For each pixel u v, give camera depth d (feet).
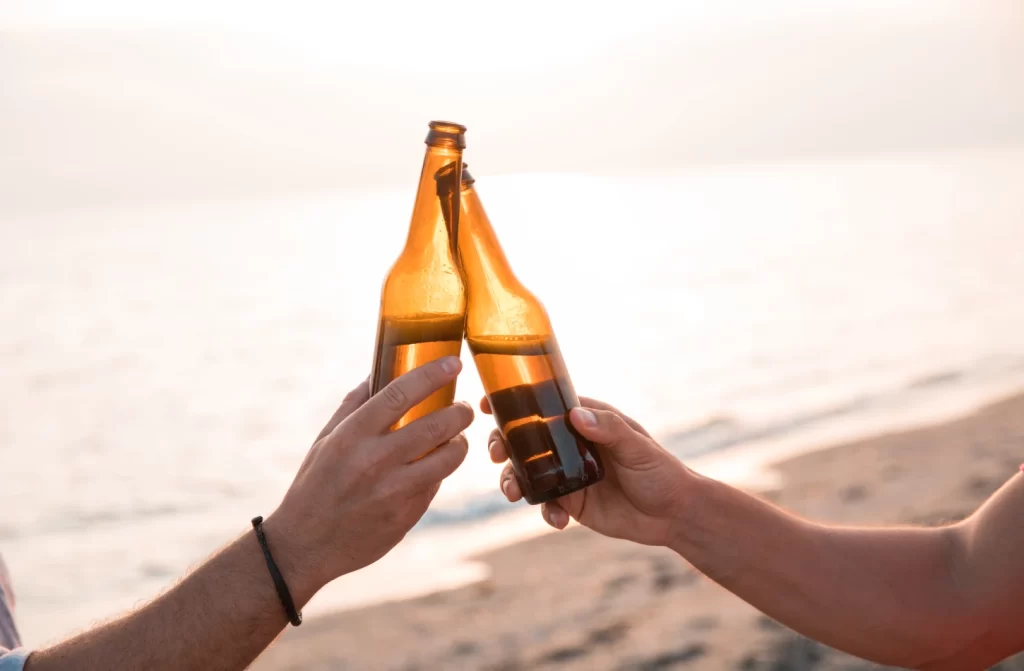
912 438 31.14
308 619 19.34
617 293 93.61
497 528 25.66
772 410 41.81
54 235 244.22
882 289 84.12
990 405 35.53
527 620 17.71
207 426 50.24
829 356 55.52
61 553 30.68
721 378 51.60
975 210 164.35
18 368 71.77
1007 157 403.54
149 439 47.88
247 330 86.38
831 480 26.86
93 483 39.65
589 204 251.80
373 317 91.97
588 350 63.36
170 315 97.91
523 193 315.17
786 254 118.01
